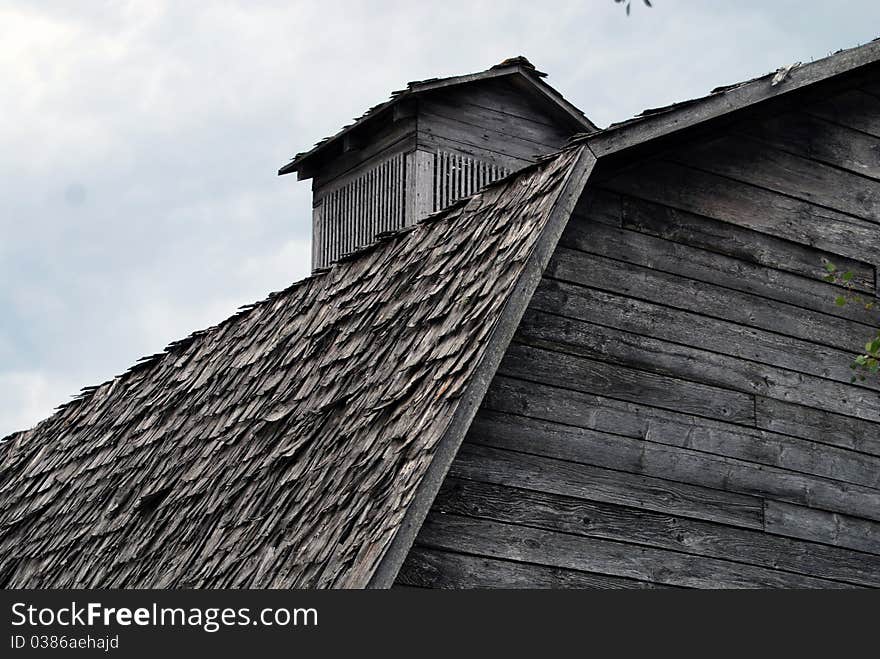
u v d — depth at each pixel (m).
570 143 9.27
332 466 8.89
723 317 9.78
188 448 11.38
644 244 9.58
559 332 9.08
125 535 11.01
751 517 9.48
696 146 10.03
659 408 9.33
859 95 11.03
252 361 11.76
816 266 10.34
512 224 9.17
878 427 10.26
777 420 9.80
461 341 8.57
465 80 16.17
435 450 7.91
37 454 14.65
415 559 8.20
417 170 15.88
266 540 8.91
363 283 10.95
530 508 8.66
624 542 8.92
